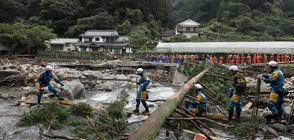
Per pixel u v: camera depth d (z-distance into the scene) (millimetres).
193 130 6926
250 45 34938
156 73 22562
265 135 6734
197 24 63156
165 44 43500
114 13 73188
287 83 14000
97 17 66812
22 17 71000
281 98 7109
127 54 44500
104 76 17672
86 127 6844
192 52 37969
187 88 7672
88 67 24266
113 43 54062
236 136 6668
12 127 6914
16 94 11102
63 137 5301
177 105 6199
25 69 17094
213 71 14305
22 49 30688
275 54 30625
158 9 81062
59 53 34938
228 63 30562
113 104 7535
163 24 81688
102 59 37000
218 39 58875
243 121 7570
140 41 57031
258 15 71812
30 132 6582
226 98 9602
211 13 87438
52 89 9070
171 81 18297
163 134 6594
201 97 7414
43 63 24031
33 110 7902
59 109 7688
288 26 66750
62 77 15023
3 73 13445
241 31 65812
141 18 72688
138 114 8258
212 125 7430
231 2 77250
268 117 7324
